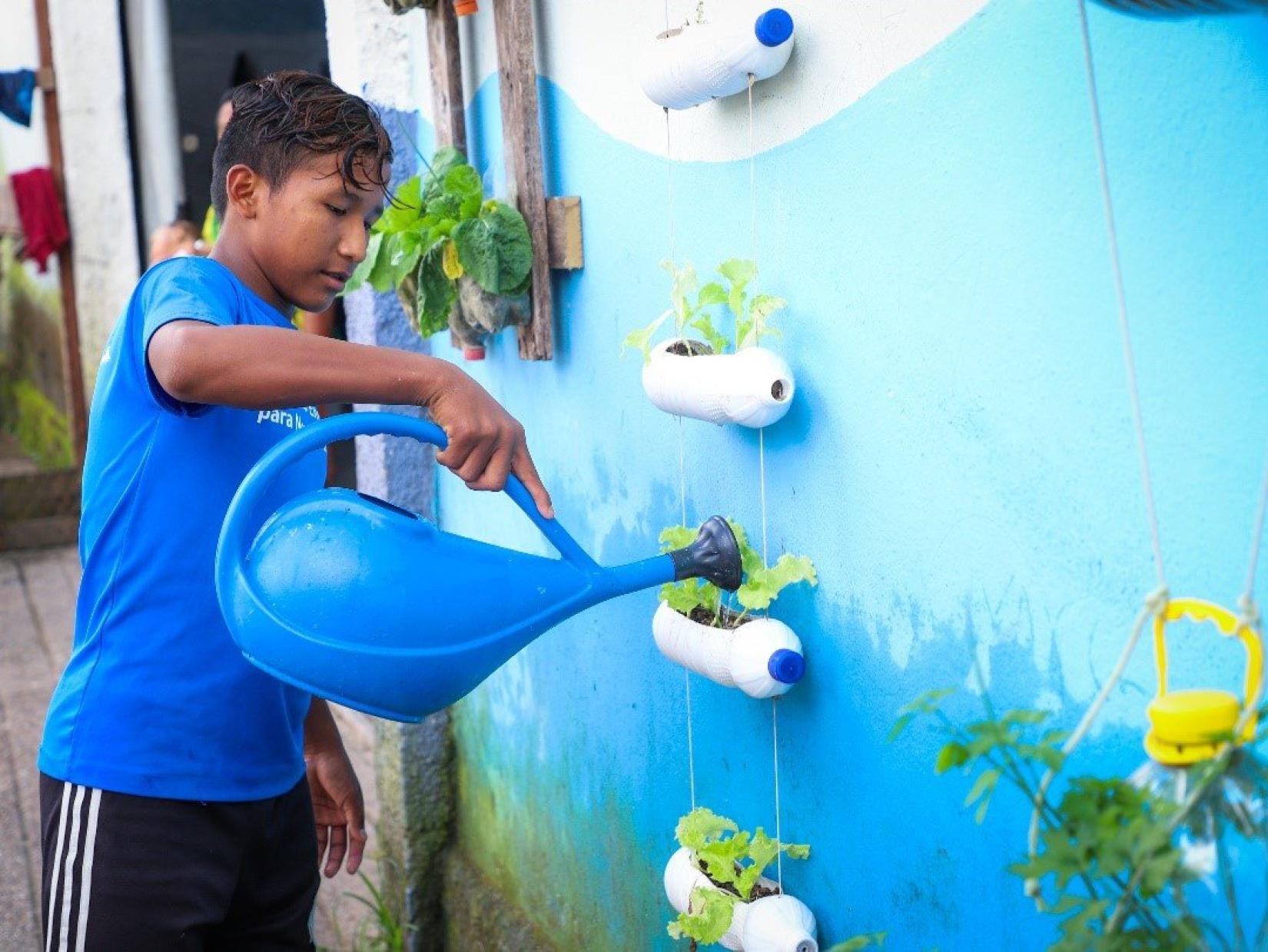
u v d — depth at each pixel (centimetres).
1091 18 114
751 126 160
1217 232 104
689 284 161
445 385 138
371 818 346
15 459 736
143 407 159
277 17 538
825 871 164
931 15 131
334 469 473
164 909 163
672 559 155
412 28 267
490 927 266
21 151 702
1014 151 123
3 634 512
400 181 275
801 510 160
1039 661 126
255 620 134
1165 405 110
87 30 593
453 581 135
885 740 150
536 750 247
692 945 170
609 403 205
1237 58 101
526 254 210
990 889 136
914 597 142
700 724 189
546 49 211
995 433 129
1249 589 97
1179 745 93
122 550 162
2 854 339
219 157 165
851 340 148
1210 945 104
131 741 162
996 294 127
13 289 778
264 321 159
